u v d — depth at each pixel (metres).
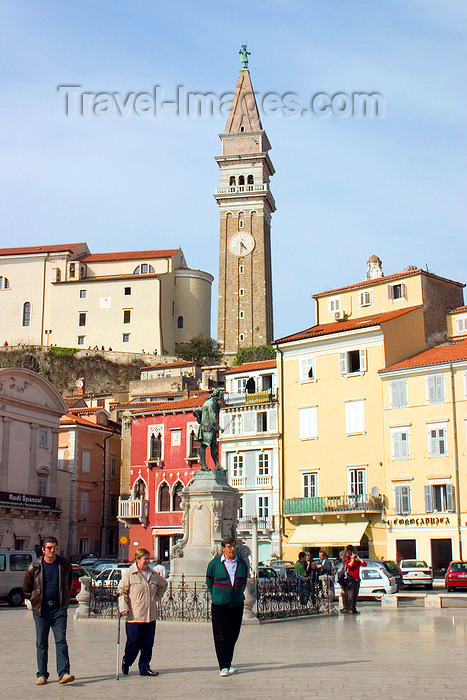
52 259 138.25
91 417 91.31
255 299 140.38
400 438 60.44
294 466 66.31
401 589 49.12
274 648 20.86
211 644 22.52
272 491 67.06
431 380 59.53
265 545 66.31
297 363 67.81
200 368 107.56
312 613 31.98
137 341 131.88
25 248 142.12
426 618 30.42
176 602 31.16
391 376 61.59
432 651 19.75
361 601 42.09
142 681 15.91
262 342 138.50
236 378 73.19
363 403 63.09
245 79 151.12
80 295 135.12
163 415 77.50
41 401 74.62
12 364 130.00
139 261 137.88
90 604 31.95
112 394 110.00
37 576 16.09
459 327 68.31
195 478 34.50
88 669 17.73
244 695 13.96
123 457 85.12
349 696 13.60
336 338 65.38
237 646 21.42
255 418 69.44
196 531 33.62
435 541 57.66
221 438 71.12
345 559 33.72
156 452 77.62
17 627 30.03
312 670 16.78
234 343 139.12
